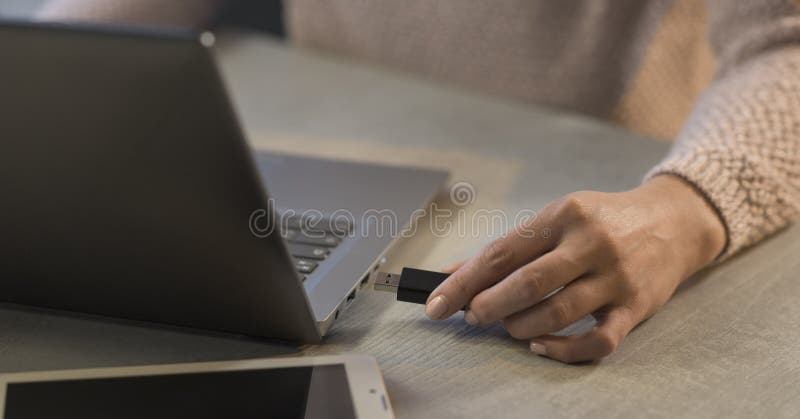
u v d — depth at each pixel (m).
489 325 0.59
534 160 0.87
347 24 1.38
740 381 0.52
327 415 0.45
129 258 0.50
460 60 1.31
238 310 0.53
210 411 0.46
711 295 0.62
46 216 0.49
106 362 0.54
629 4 1.17
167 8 1.25
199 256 0.49
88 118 0.43
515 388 0.51
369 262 0.61
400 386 0.52
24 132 0.44
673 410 0.49
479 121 0.98
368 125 0.98
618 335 0.54
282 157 0.83
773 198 0.69
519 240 0.55
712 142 0.71
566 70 1.23
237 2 1.46
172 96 0.41
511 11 1.25
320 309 0.55
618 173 0.83
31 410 0.45
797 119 0.74
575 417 0.48
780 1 0.84
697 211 0.63
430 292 0.57
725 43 0.93
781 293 0.62
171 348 0.55
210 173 0.44
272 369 0.50
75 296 0.56
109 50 0.40
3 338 0.57
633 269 0.55
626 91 1.20
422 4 1.31
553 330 0.54
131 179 0.45
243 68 1.17
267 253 0.47
